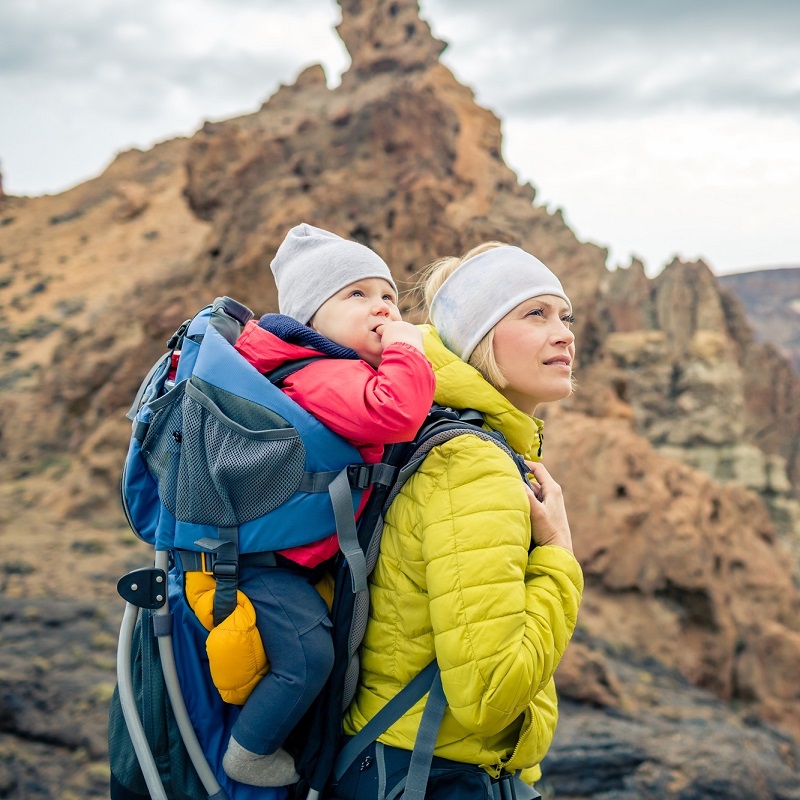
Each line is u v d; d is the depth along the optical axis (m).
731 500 26.25
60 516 23.50
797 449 76.44
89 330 36.00
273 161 29.69
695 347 69.31
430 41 57.47
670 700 16.61
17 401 34.03
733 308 78.88
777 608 22.83
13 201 72.00
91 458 25.02
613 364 28.83
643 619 19.47
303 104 65.00
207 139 30.66
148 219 62.66
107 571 19.28
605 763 12.88
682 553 20.09
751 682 20.66
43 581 18.38
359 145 28.23
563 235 29.22
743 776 13.29
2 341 46.91
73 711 12.66
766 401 76.88
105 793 11.06
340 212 23.14
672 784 12.81
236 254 26.38
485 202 30.30
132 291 39.34
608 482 20.66
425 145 29.00
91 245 60.66
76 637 15.31
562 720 14.16
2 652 14.31
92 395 31.91
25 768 11.48
